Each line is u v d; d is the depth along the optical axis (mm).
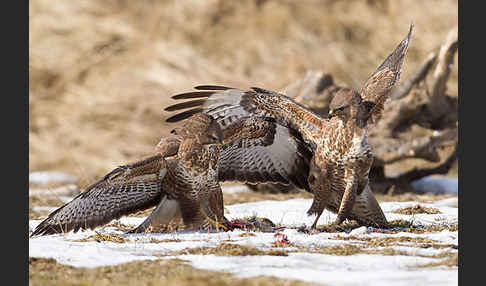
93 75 28984
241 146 11719
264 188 17141
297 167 11734
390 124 18188
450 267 7777
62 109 27406
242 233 10156
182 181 10344
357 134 10273
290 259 8180
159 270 7719
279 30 30547
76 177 21547
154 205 10688
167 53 29062
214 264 7938
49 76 29266
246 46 29766
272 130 11500
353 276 7301
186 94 11648
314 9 31984
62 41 30266
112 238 9836
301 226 10648
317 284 7012
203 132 10297
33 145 25047
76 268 7910
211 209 10594
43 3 31469
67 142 25328
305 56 28906
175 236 10047
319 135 10727
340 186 10594
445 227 10781
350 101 10273
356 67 28969
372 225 10883
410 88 18562
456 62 26000
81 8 31297
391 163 17656
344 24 31312
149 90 27391
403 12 31578
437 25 30484
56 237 10086
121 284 7168
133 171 10109
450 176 20375
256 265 7887
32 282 7363
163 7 31750
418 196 16078
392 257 8305
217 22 31047
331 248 8945
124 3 32000
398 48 11320
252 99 11266
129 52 29828
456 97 19344
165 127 25875
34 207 14398
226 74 28094
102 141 25062
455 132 18438
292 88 18625
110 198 10398
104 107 26938
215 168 10484
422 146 17641
